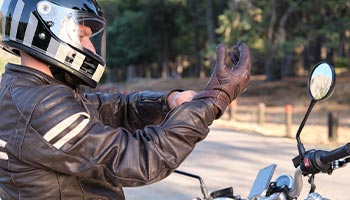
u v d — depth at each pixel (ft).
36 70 6.50
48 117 5.98
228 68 6.46
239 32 72.90
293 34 74.49
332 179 22.57
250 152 29.60
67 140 5.92
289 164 26.25
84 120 6.06
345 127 51.60
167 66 146.41
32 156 5.98
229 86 6.38
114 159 5.93
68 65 6.53
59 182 6.23
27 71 6.46
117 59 149.07
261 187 7.44
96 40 6.78
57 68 6.63
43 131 5.94
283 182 7.35
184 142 6.10
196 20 128.36
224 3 114.42
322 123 54.54
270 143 33.14
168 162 6.01
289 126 42.52
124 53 148.77
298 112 67.56
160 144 5.99
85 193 6.42
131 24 137.28
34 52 6.44
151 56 152.15
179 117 6.15
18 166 6.15
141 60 154.92
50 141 5.92
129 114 8.17
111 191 6.66
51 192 6.22
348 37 77.77
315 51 114.62
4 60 12.78
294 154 29.17
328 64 6.81
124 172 5.90
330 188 21.20
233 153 29.22
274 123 54.75
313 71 7.01
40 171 6.15
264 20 73.56
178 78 130.21
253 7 73.15
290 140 35.55
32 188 6.18
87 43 6.67
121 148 5.98
